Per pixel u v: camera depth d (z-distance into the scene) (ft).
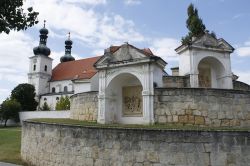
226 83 87.25
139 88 74.59
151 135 50.06
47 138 65.67
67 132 60.39
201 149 47.75
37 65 329.11
